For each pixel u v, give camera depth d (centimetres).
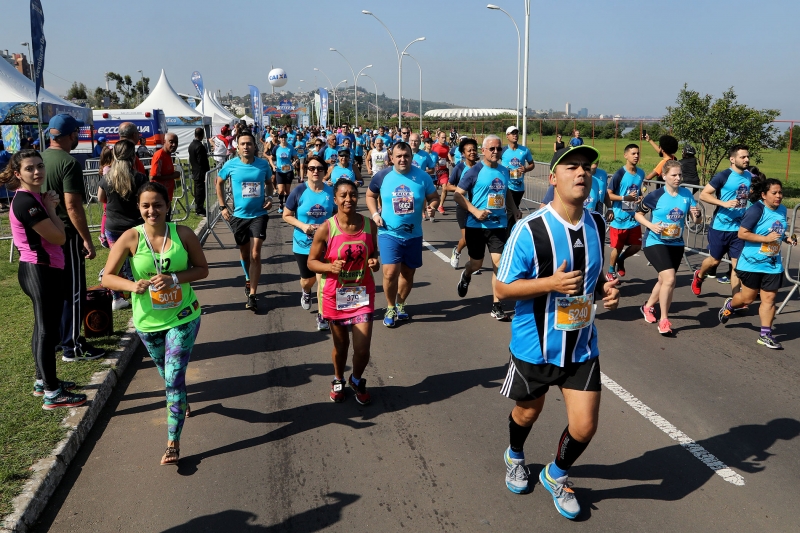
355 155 2264
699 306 785
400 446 440
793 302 805
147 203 407
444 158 1798
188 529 350
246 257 780
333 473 406
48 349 462
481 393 527
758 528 348
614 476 400
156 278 406
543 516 360
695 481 394
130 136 796
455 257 973
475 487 389
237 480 399
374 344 648
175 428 413
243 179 748
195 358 610
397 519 358
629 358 606
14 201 455
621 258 920
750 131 1645
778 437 450
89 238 559
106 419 482
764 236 624
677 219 661
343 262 471
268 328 700
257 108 4731
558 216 329
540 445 438
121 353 579
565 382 343
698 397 517
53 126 541
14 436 425
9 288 820
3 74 1465
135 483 396
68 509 369
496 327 702
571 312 329
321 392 530
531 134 5103
